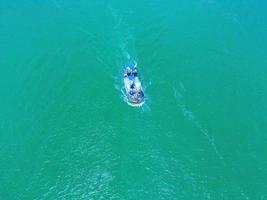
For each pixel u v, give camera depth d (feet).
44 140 363.56
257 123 378.12
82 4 494.59
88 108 387.96
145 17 479.00
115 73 418.92
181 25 472.85
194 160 351.46
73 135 367.45
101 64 427.33
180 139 365.40
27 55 433.07
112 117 380.78
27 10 486.38
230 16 488.85
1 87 403.75
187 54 440.04
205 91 404.36
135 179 339.57
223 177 341.41
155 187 334.44
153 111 385.70
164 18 479.41
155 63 429.38
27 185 334.85
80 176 340.59
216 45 451.94
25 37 452.76
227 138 366.84
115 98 395.75
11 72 417.49
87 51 439.63
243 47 451.53
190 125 376.07
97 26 466.29
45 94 398.83
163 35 460.14
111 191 332.39
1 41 446.60
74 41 449.06
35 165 346.74
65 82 409.49
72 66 424.05
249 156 354.54
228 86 410.11
